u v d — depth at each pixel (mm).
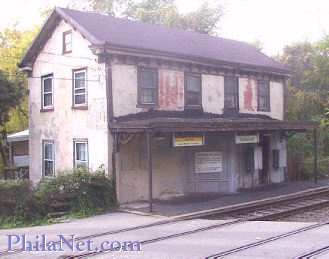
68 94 21297
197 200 19578
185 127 17875
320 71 35875
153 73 20562
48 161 22859
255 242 11969
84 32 19688
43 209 16875
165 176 20703
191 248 11500
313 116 33344
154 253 11094
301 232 13148
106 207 18172
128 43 19719
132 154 19578
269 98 26281
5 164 27469
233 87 24203
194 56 21578
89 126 20000
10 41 32781
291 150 27297
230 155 21672
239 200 19453
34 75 23594
